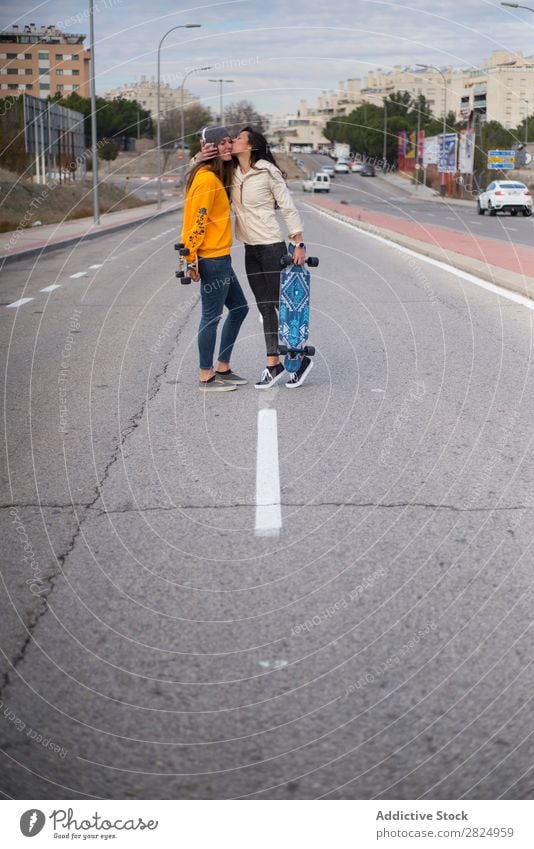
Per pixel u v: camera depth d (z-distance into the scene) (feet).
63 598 11.51
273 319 23.08
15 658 10.05
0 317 37.19
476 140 195.21
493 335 31.01
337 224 104.42
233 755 8.36
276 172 22.03
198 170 21.67
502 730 8.66
